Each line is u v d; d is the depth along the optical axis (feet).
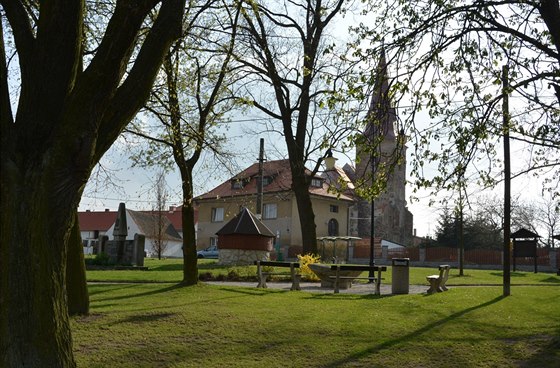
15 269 19.81
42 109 20.93
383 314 39.50
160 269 92.38
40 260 20.04
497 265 151.02
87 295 37.73
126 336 32.45
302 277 76.84
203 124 54.13
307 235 84.02
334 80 37.19
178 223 301.22
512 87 35.12
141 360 28.48
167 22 23.47
